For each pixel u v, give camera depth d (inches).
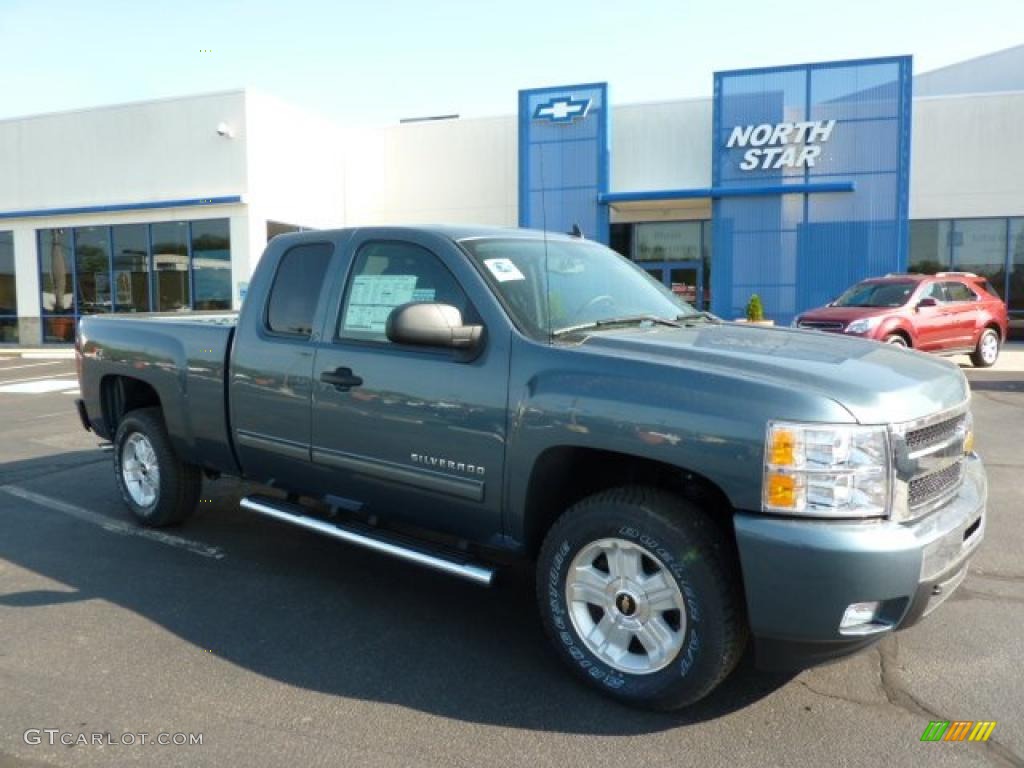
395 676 140.3
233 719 125.7
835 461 112.5
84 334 237.3
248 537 216.1
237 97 832.9
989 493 260.5
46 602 171.9
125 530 222.1
